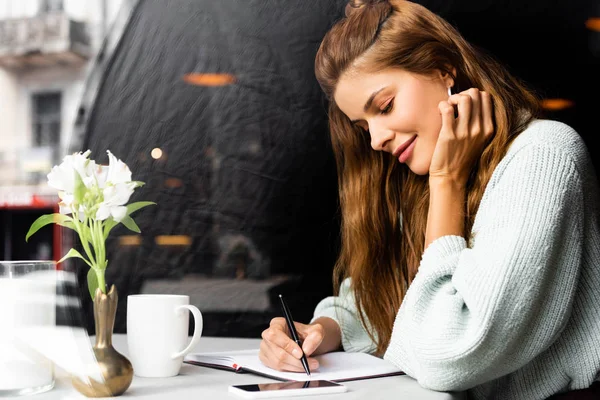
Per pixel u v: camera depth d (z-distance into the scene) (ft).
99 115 6.84
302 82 6.41
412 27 3.93
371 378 3.14
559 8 5.79
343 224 4.83
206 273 6.59
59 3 18.16
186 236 6.64
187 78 6.65
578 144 3.46
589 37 5.75
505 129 3.73
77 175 2.67
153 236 6.67
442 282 3.18
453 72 4.03
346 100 4.06
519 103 4.13
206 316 6.55
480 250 3.10
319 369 3.25
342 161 4.82
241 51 6.54
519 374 3.58
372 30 3.92
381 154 4.56
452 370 2.91
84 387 2.48
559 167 3.26
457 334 2.95
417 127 3.92
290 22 6.43
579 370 3.47
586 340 3.45
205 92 6.61
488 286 2.91
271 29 6.47
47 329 2.47
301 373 3.12
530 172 3.24
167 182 6.68
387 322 4.43
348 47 3.98
